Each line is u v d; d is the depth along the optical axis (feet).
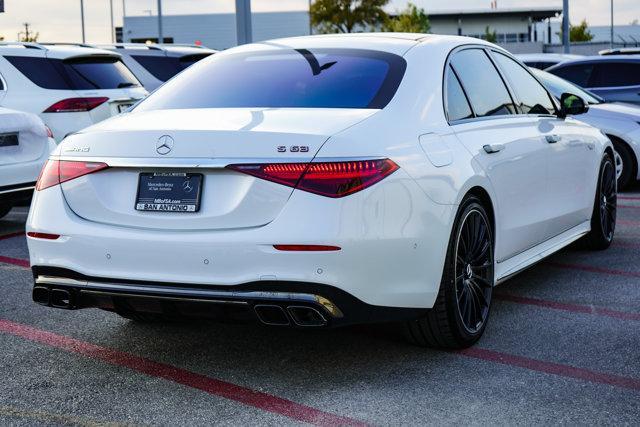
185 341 14.08
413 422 10.57
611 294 17.19
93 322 15.26
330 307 11.08
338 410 10.97
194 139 11.50
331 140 11.19
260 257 11.00
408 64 13.42
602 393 11.57
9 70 28.78
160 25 124.98
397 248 11.51
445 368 12.59
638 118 32.32
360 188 11.10
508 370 12.50
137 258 11.58
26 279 18.90
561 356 13.16
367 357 13.11
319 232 10.88
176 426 10.52
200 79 14.07
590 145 19.66
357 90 12.78
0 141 22.84
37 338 14.32
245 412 10.94
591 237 21.20
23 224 27.02
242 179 11.26
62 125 28.84
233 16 228.22
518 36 284.00
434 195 12.12
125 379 12.26
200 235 11.27
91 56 30.83
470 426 10.44
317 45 14.48
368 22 196.03
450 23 285.02
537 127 16.62
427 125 12.76
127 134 11.96
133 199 11.80
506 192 14.69
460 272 13.24
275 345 13.79
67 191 12.23
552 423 10.53
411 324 13.00
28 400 11.45
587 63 40.22
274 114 12.11
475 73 15.07
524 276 18.94
